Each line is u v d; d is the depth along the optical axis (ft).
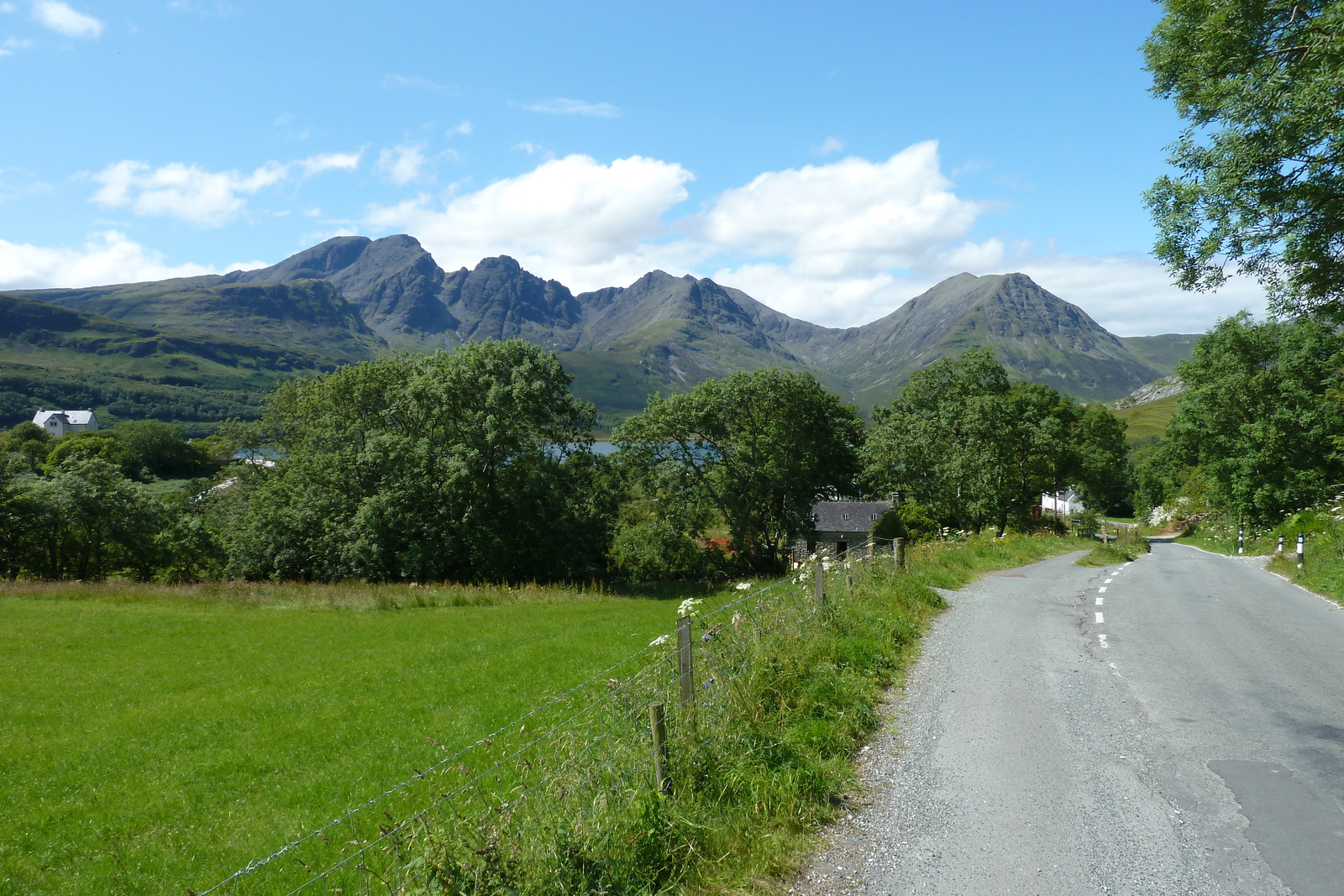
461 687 47.73
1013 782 22.54
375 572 134.51
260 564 145.69
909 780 22.84
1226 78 36.60
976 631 43.96
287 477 153.99
